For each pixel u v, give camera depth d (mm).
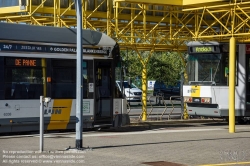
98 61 20719
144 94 27250
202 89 24812
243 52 24562
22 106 18922
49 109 19484
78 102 14531
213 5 20984
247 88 24672
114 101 21203
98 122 20641
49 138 17578
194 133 19953
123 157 13133
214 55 24672
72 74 20094
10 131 18766
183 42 28797
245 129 22141
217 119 28891
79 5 14570
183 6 21703
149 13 27531
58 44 19812
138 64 45594
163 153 13938
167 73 48000
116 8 23422
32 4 24688
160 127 23844
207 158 13109
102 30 28828
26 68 19047
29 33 19234
